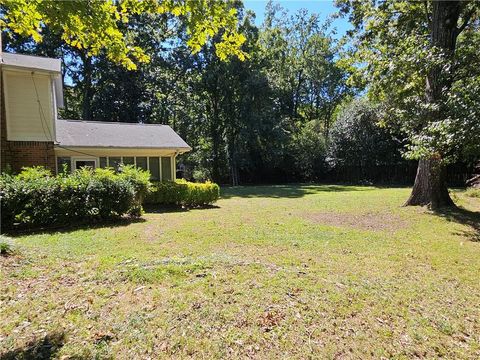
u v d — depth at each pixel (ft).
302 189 66.80
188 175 94.43
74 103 87.25
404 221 27.68
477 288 13.83
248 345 9.21
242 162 86.12
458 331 10.36
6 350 8.83
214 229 23.77
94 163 43.19
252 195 55.57
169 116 86.17
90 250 17.57
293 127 93.40
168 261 15.48
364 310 11.32
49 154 35.83
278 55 97.09
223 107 86.33
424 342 9.68
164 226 24.90
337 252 18.30
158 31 75.82
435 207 32.19
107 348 8.96
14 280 13.10
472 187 51.57
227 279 13.38
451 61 26.89
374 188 64.13
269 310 10.98
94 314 10.61
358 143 76.02
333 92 110.32
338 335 9.82
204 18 11.39
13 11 10.90
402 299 12.34
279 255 17.31
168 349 8.98
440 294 13.03
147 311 10.82
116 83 78.23
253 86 81.05
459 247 19.92
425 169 33.42
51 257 16.06
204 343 9.23
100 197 26.48
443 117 25.72
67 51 76.79
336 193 54.13
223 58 13.11
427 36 33.63
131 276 13.48
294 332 9.86
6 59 35.45
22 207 23.27
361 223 27.02
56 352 8.75
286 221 27.55
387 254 18.20
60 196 24.75
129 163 45.57
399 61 29.17
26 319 10.32
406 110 29.50
